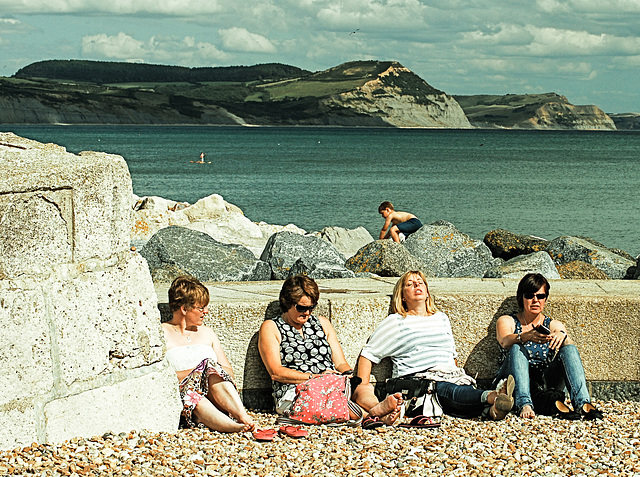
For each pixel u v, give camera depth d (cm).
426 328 695
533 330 692
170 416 592
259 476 496
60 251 531
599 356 730
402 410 641
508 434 612
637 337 725
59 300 527
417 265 1338
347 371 665
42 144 603
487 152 11556
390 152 11119
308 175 6312
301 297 664
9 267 502
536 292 699
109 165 564
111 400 557
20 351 503
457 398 663
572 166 8056
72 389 535
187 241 1362
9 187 498
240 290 778
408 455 549
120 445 537
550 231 3170
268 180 5747
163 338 602
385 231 1906
